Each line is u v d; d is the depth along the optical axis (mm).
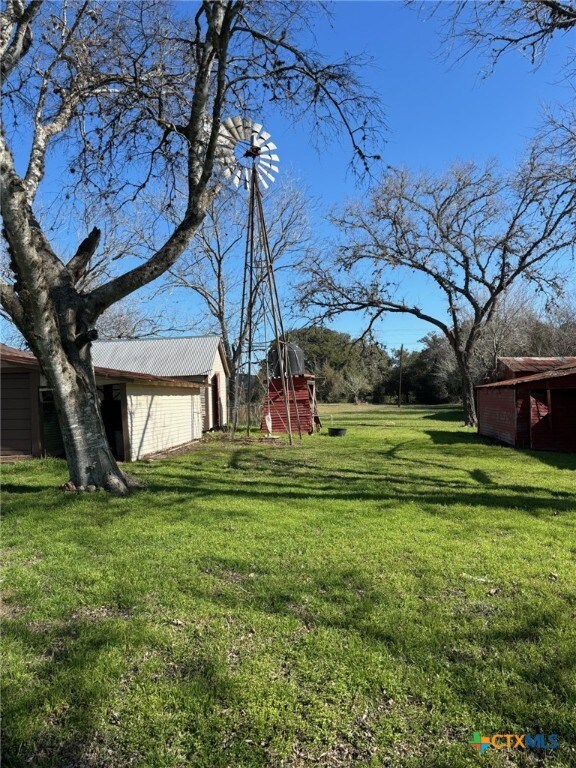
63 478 8445
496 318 28578
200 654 2852
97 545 4723
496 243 20469
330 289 22250
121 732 2256
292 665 2754
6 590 3725
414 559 4371
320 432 19141
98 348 22844
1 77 5859
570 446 13094
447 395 49031
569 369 13906
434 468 9875
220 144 8766
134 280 6723
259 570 4105
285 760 2109
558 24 6945
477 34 7145
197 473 9094
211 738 2221
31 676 2639
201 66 7441
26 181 6984
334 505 6328
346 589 3727
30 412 10820
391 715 2375
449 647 2928
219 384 23281
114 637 3014
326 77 7848
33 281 5898
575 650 2875
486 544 4785
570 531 5230
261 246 15516
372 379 56250
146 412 12453
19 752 2133
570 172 11914
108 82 7867
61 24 7523
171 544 4750
